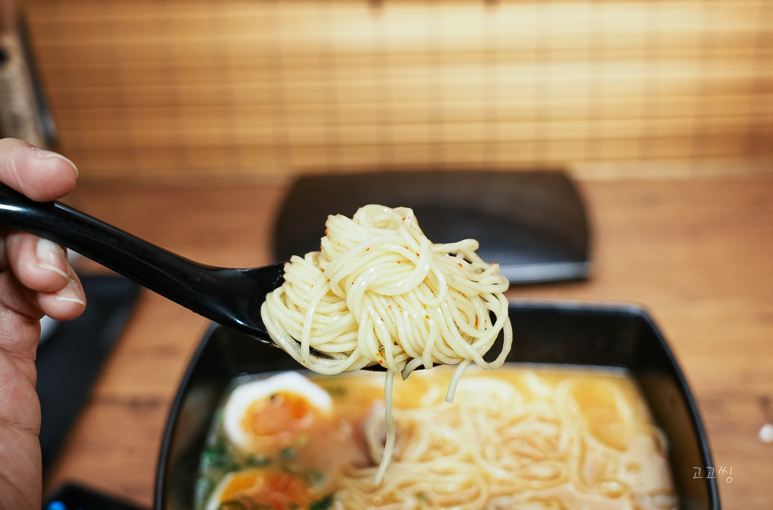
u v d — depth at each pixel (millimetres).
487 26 639
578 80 663
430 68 659
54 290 339
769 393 453
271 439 426
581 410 432
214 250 583
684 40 642
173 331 508
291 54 656
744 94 666
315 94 675
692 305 516
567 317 429
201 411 403
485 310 368
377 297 357
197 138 699
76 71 666
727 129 684
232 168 713
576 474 408
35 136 568
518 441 427
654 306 515
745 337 490
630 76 660
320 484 408
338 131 693
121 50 656
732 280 538
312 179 609
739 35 638
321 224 535
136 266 342
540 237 518
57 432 428
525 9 631
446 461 419
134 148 704
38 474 352
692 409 365
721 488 403
